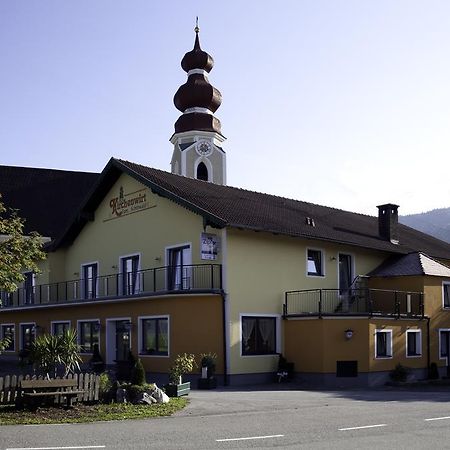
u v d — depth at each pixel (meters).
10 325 40.34
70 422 14.77
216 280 27.06
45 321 36.91
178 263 29.41
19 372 30.06
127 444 11.80
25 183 51.53
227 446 11.65
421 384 28.34
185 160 57.53
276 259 28.97
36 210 49.78
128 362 28.08
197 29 60.62
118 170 32.78
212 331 26.66
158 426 14.26
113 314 31.28
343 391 24.50
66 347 19.95
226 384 26.27
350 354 27.62
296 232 28.59
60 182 52.81
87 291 35.28
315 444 11.92
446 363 32.78
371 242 33.44
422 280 31.77
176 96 60.09
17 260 20.72
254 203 32.53
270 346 28.28
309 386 26.48
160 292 27.48
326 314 27.48
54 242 37.81
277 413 16.97
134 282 31.50
